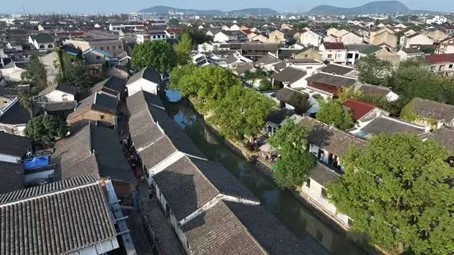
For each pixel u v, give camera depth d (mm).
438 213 22000
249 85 71750
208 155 48844
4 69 76312
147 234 28453
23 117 47688
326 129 42438
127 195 31828
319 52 99062
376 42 123812
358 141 38312
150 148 37344
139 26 189250
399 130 42125
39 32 146250
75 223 19359
